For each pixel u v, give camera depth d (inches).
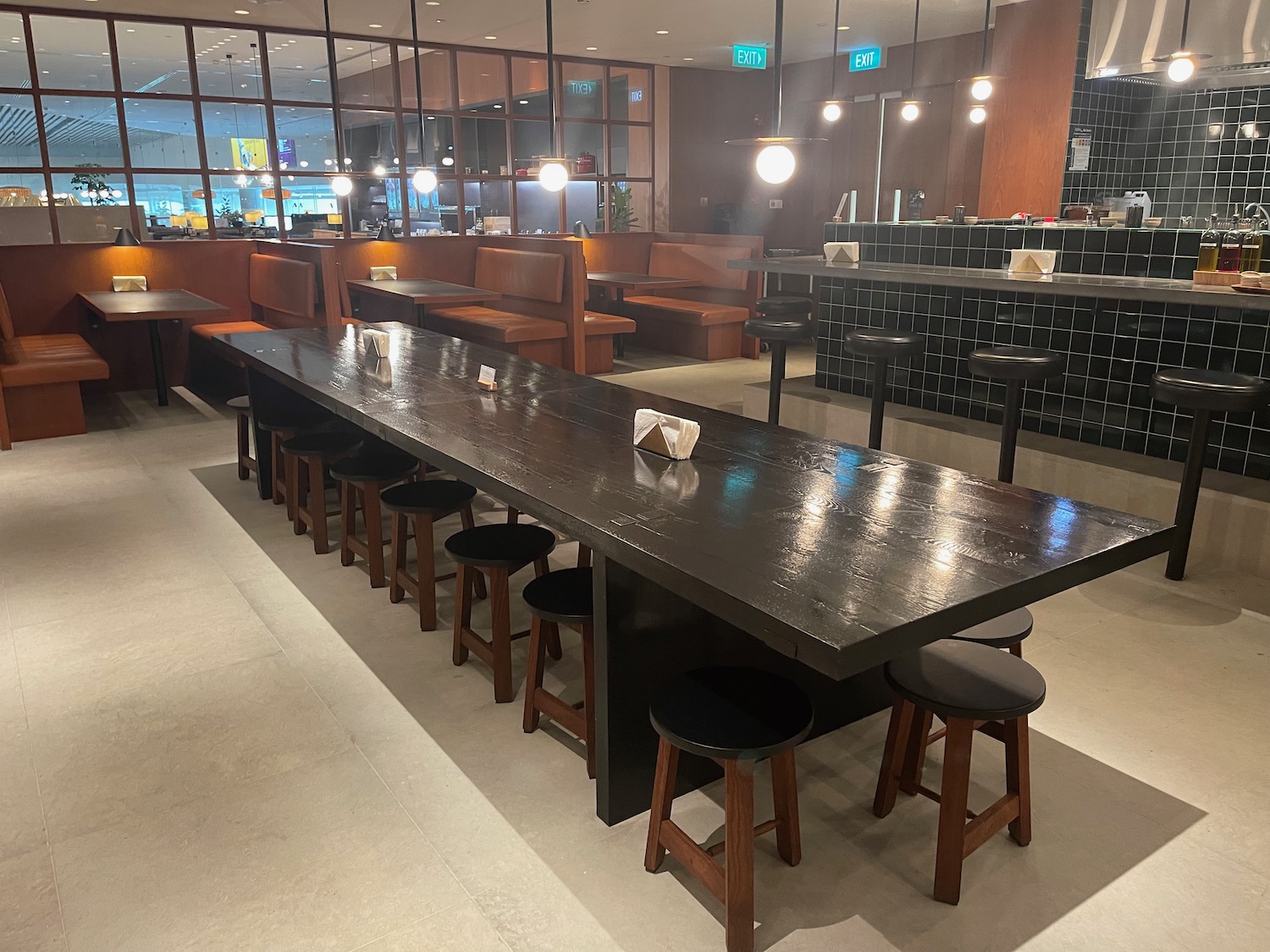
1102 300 170.6
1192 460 134.1
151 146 320.8
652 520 79.3
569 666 117.6
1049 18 266.2
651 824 78.9
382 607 135.0
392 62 359.3
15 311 279.6
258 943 72.0
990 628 84.9
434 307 329.7
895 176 400.2
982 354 156.6
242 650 121.5
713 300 355.9
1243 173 258.2
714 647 88.7
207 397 286.5
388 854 82.2
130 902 76.4
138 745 99.4
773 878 79.1
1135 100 280.4
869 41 370.0
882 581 65.9
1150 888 77.4
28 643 123.1
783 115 452.4
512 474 93.4
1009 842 83.4
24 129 301.4
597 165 429.4
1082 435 177.8
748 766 67.7
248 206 354.0
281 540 162.1
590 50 383.6
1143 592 136.7
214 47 348.2
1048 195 274.7
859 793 91.7
